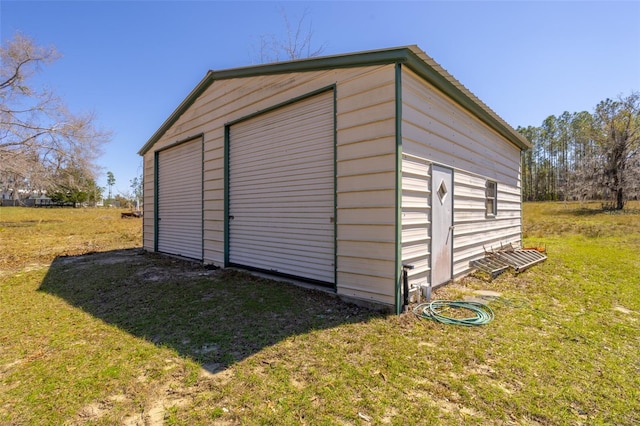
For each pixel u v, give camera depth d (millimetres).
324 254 4488
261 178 5508
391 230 3592
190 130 7234
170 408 1934
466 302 3967
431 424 1772
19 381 2254
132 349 2736
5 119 15039
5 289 4867
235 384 2178
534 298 4199
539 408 1916
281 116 5117
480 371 2346
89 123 17234
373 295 3750
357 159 3924
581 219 18188
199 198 7059
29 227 17078
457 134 5133
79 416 1868
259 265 5574
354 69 3982
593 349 2715
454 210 5047
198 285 4934
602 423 1787
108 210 37125
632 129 22297
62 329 3225
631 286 4812
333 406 1931
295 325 3244
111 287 4914
